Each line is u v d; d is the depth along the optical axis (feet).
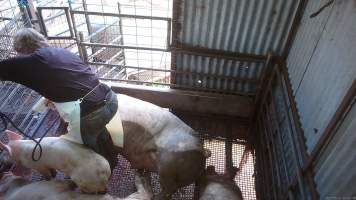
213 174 9.34
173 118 9.29
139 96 11.57
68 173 8.06
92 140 8.12
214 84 11.66
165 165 8.47
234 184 8.96
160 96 11.52
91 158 8.02
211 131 11.47
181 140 8.66
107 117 7.97
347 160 5.50
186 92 11.46
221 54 10.56
